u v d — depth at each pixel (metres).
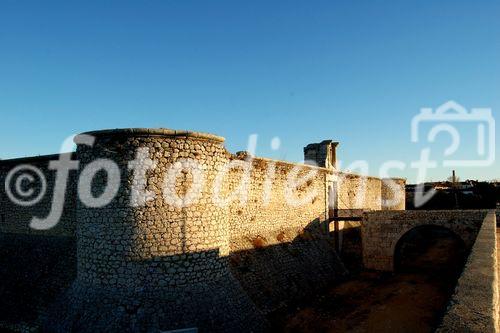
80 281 12.13
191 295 11.45
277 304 16.42
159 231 11.41
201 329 11.00
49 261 15.57
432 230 41.28
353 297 19.12
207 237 12.13
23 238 17.83
